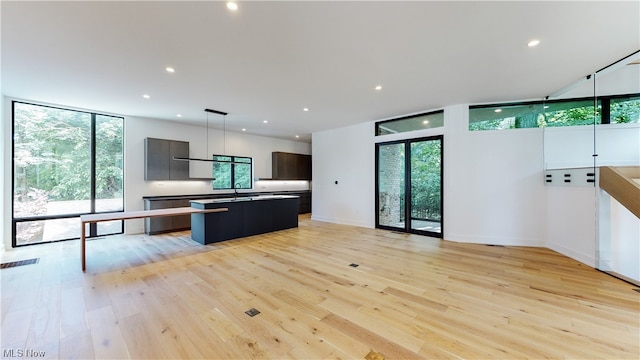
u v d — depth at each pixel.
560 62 3.06
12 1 1.90
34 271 3.25
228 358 1.68
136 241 4.88
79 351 1.74
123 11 2.07
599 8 2.05
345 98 4.41
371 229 6.03
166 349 1.76
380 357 1.69
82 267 3.30
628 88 3.82
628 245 3.34
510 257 3.80
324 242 4.77
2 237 4.07
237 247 4.43
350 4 2.01
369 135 6.25
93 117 5.17
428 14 2.14
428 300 2.47
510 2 1.99
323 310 2.29
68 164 4.90
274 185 8.56
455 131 4.80
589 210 3.48
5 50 2.68
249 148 7.83
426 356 1.69
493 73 3.37
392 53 2.83
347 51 2.78
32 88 3.79
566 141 4.27
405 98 4.40
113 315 2.19
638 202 2.87
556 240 4.11
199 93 4.10
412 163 5.52
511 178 4.51
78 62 2.97
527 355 1.70
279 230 5.85
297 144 9.26
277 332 1.96
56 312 2.24
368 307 2.34
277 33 2.42
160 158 5.79
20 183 4.40
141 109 5.02
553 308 2.30
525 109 4.55
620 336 1.88
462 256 3.87
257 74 3.37
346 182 6.79
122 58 2.89
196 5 2.01
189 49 2.71
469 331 1.97
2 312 2.24
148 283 2.88
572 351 1.73
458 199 4.82
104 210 5.31
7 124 4.17
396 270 3.29
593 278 2.99
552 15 2.15
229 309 2.30
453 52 2.81
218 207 4.79
